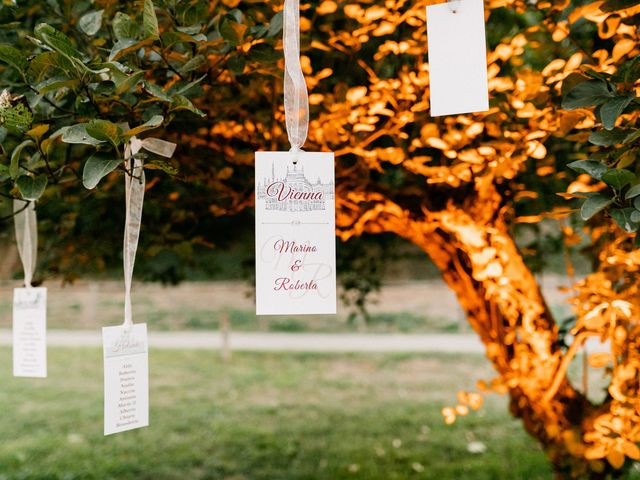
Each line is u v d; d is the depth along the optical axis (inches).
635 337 76.8
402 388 329.7
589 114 63.7
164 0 55.9
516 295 93.7
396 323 548.7
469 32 48.1
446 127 87.8
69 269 117.8
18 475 204.5
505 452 220.4
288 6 51.3
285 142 86.7
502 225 95.4
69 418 275.6
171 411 287.7
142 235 108.1
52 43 45.6
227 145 88.0
